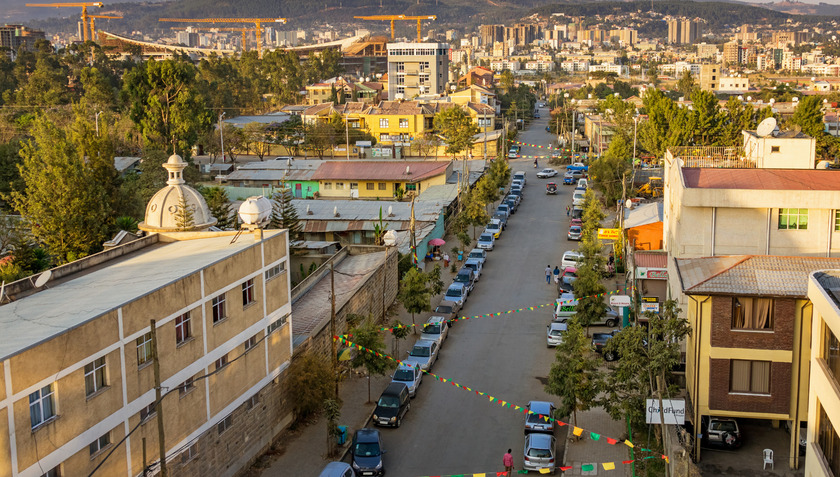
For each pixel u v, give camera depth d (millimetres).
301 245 73500
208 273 36281
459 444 42062
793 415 36094
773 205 48594
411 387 47688
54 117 135375
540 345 56688
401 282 67312
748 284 36500
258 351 40469
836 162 117875
